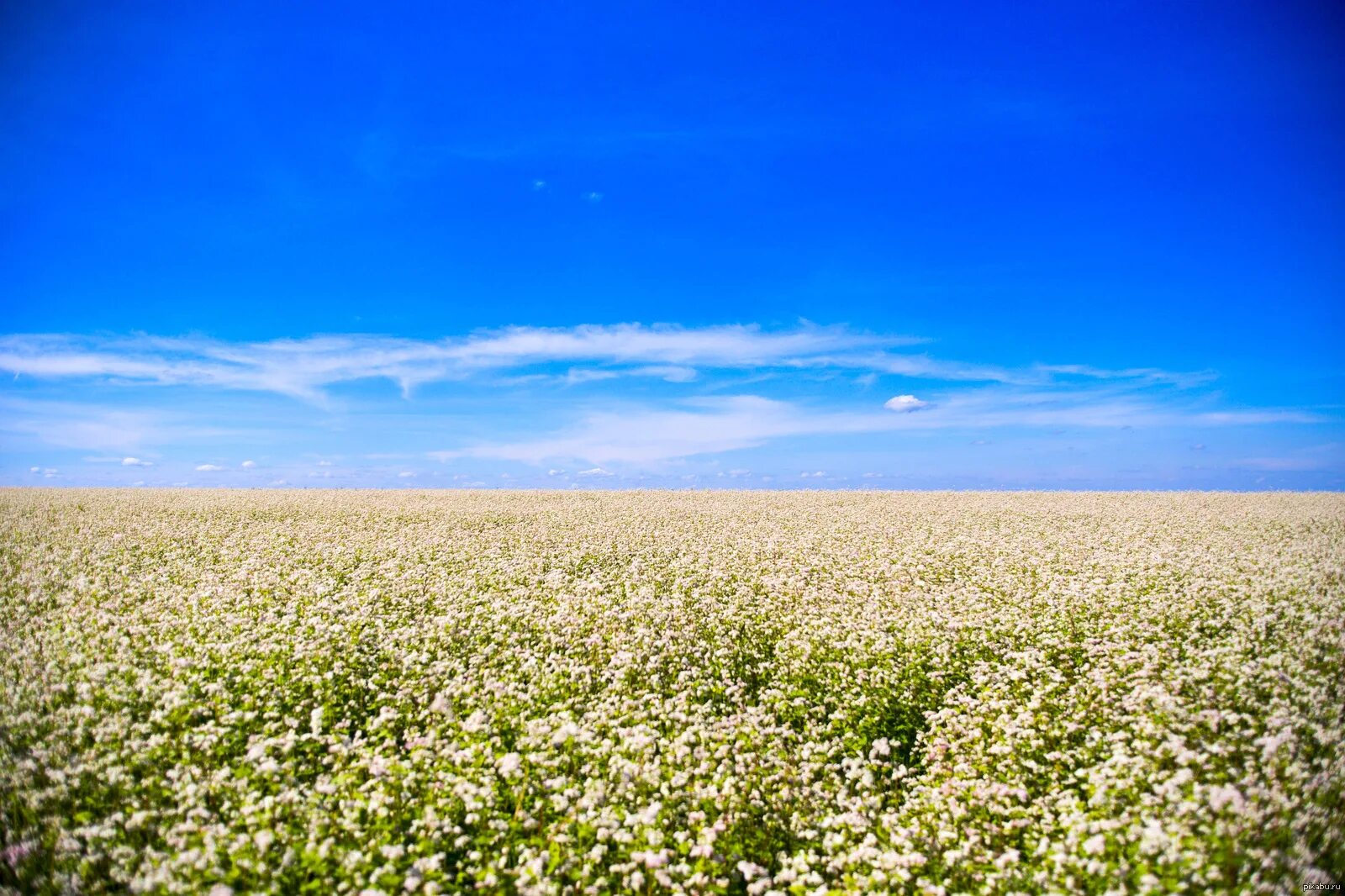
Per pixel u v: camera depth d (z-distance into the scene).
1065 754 8.59
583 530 25.86
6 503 32.66
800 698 10.59
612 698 10.02
